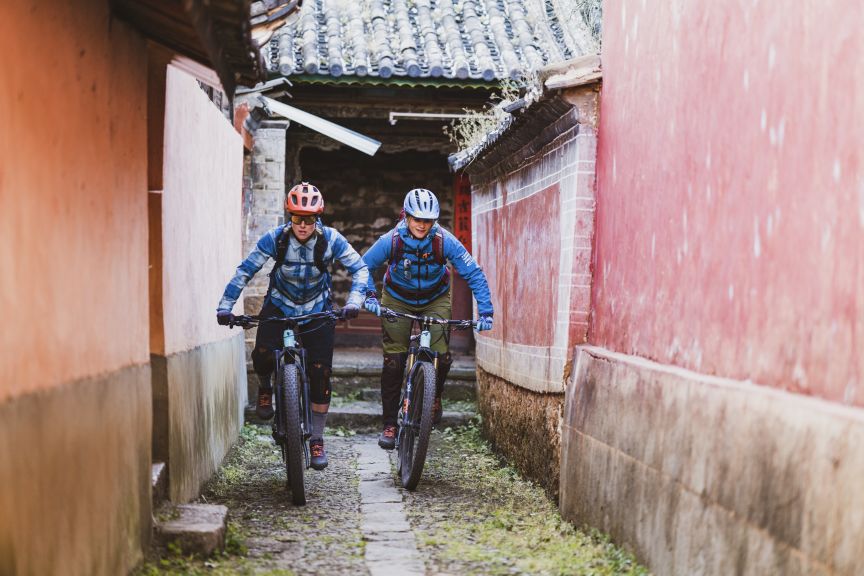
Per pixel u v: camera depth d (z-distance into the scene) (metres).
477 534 5.63
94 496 3.62
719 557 3.78
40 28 3.12
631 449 4.99
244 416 10.11
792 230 3.48
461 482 7.38
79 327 3.51
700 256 4.39
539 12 13.20
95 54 3.80
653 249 5.07
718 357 4.13
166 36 4.50
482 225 9.91
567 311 6.37
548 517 6.17
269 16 6.15
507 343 8.41
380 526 5.79
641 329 5.23
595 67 6.15
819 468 3.04
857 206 3.03
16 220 2.86
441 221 14.22
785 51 3.58
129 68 4.38
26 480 2.85
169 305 5.52
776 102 3.65
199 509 5.22
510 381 8.20
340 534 5.55
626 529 5.00
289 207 6.18
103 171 3.89
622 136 5.72
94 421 3.63
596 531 5.45
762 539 3.41
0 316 2.69
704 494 3.99
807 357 3.33
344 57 11.70
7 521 2.68
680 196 4.68
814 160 3.33
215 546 4.82
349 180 14.30
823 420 3.04
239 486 7.04
